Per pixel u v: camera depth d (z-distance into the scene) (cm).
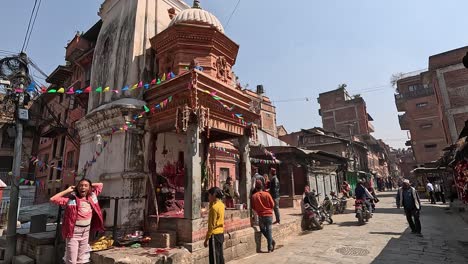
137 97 861
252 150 1925
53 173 2048
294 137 3728
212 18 933
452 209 1631
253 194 869
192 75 729
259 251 825
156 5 1034
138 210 767
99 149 877
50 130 1905
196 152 730
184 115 697
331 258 706
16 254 805
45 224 830
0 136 2417
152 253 603
